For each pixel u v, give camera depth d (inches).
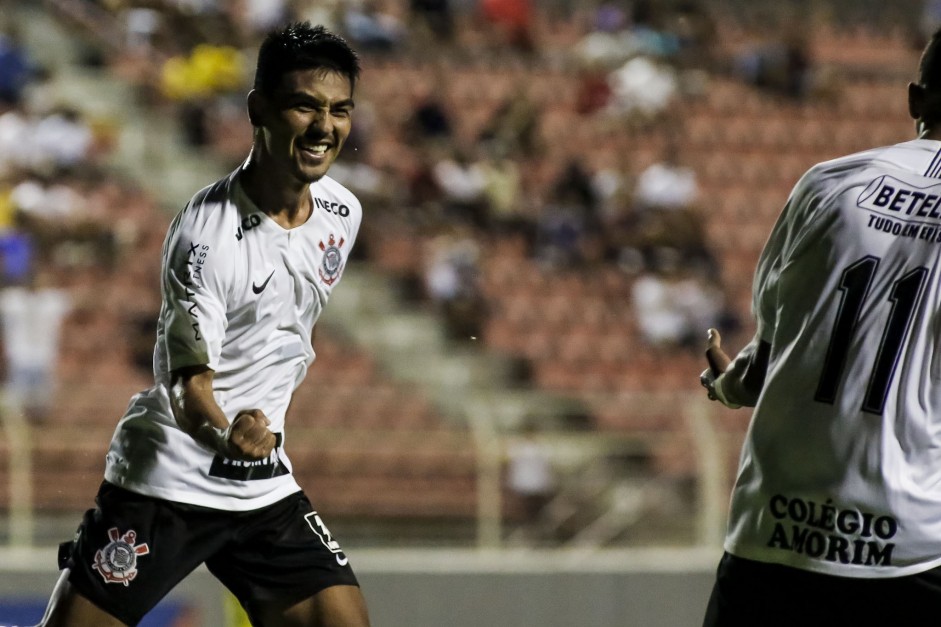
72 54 2017.7
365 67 2117.4
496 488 1331.2
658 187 1950.1
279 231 526.3
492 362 1708.9
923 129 482.9
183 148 1914.4
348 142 1910.7
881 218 464.1
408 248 1819.6
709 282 1819.6
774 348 478.0
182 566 534.3
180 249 512.4
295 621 549.0
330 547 560.1
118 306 1636.3
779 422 469.1
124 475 536.7
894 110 2289.6
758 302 501.0
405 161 1936.5
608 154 2074.3
